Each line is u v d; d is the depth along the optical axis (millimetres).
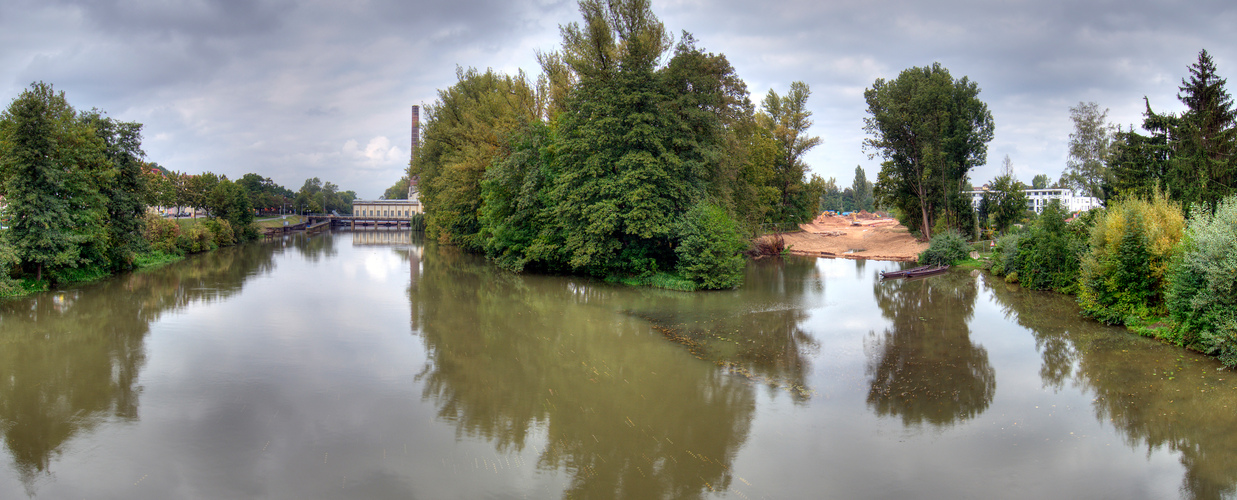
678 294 28234
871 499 8836
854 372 14945
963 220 49594
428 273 38844
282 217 123812
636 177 29219
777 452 10445
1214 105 26844
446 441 11094
